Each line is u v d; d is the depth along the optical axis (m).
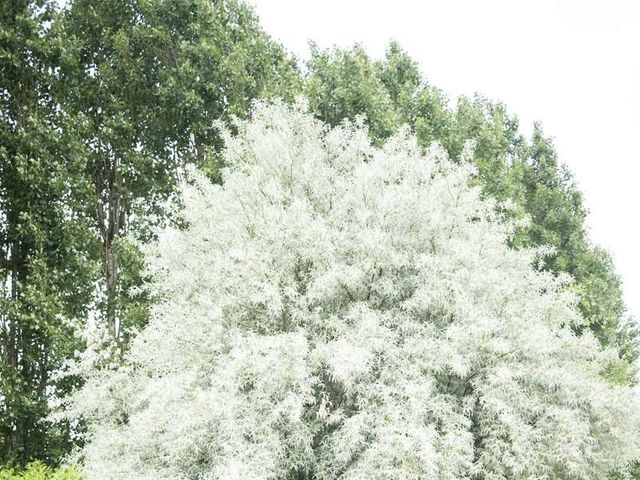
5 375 17.17
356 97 23.20
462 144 24.81
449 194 14.87
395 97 27.30
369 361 12.26
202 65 22.55
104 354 14.88
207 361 13.34
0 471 13.96
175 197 20.09
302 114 16.83
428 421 12.84
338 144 16.66
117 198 22.70
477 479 13.24
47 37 21.02
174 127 23.12
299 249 13.39
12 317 17.97
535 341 13.11
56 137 19.66
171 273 14.95
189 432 11.84
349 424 11.51
